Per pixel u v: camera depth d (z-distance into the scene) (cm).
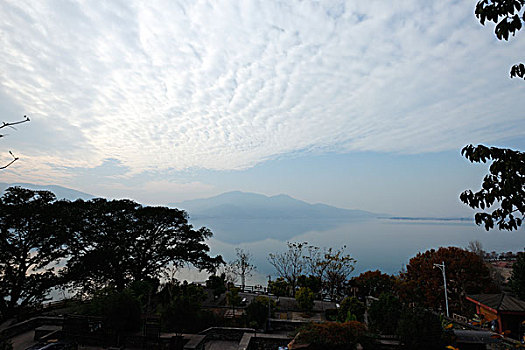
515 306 1947
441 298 3175
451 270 3209
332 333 1291
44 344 1426
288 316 2703
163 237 3484
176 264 3456
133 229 3247
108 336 1608
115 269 3038
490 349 1263
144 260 3334
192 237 3600
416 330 1294
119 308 1647
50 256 2795
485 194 425
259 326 2134
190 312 1666
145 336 1591
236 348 1719
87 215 3042
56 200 3020
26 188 2764
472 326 1623
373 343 1336
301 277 3891
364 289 3797
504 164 401
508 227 415
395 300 1733
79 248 2988
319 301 3538
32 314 2456
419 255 3731
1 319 2370
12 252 2505
